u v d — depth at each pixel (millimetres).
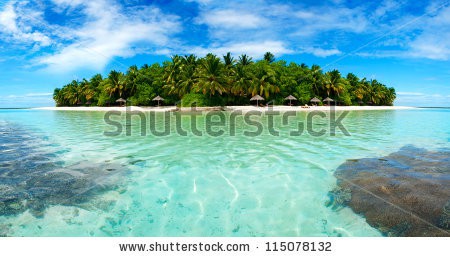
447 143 7406
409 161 5340
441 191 3682
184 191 3938
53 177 4492
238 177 4520
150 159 5723
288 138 8484
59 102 61219
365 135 9086
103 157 5910
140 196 3758
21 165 5211
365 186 3979
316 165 5180
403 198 3510
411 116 20141
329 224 3023
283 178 4449
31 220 3107
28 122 15102
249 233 2887
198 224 3055
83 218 3162
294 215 3221
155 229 2959
